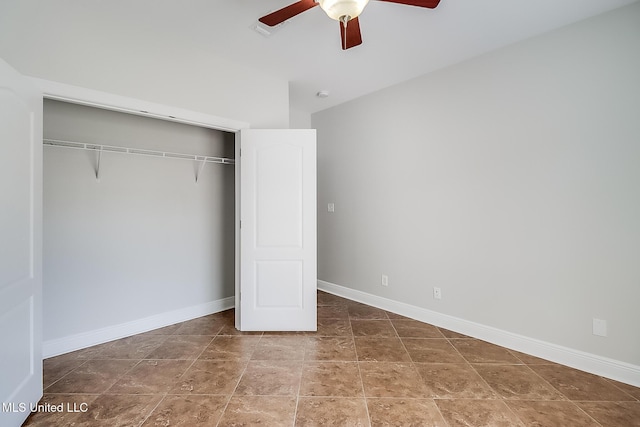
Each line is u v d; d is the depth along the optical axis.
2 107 1.46
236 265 2.95
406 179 3.26
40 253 1.79
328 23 2.22
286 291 2.85
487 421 1.65
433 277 3.04
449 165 2.90
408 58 2.75
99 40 2.11
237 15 2.14
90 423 1.61
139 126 2.82
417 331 2.87
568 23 2.21
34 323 1.72
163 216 2.98
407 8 2.04
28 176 1.68
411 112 3.20
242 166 2.80
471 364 2.26
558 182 2.28
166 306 3.00
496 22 2.20
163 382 2.00
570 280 2.23
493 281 2.62
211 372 2.12
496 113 2.59
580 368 2.18
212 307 3.37
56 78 1.94
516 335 2.49
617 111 2.04
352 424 1.62
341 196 3.99
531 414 1.71
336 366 2.22
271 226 2.83
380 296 3.54
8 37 1.79
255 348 2.50
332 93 3.60
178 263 3.09
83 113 2.50
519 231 2.47
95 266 2.55
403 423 1.63
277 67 2.94
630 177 2.00
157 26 2.27
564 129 2.25
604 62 2.08
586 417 1.68
